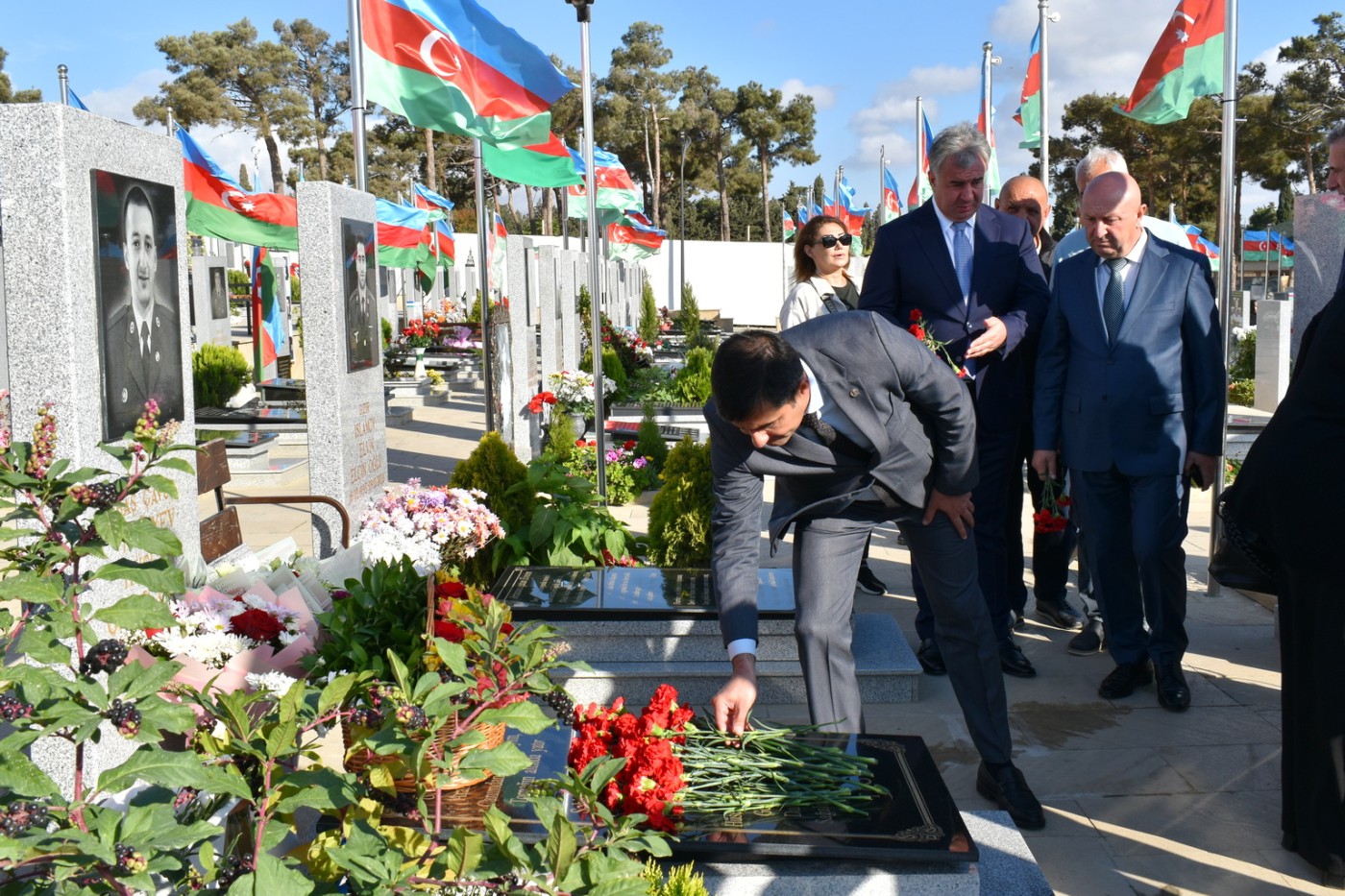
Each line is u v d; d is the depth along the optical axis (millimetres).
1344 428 3283
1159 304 4781
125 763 1987
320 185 6102
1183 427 4789
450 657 2430
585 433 11820
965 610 3662
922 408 3367
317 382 6246
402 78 7469
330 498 5797
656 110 60562
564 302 14273
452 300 35062
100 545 2379
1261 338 14570
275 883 1910
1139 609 4996
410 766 2295
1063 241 5809
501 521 5840
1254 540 3590
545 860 2025
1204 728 4598
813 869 2721
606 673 4738
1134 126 42625
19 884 1924
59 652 2082
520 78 8008
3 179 3764
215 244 25766
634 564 6148
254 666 3475
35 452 2385
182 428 4797
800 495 3508
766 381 2814
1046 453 5078
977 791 3992
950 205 4871
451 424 15352
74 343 3838
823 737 3301
